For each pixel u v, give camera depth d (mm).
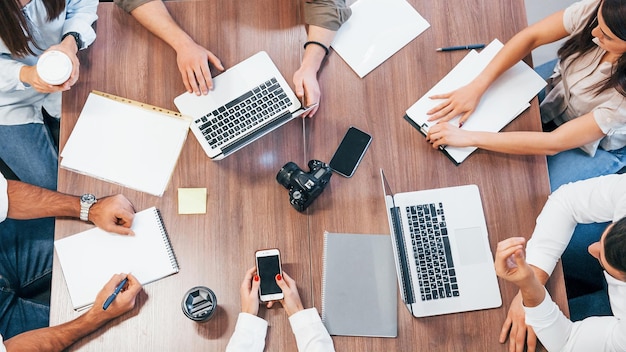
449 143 1592
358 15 1731
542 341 1457
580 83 1679
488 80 1646
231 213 1569
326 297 1515
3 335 1753
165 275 1523
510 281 1409
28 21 1668
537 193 1600
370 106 1658
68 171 1592
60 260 1524
